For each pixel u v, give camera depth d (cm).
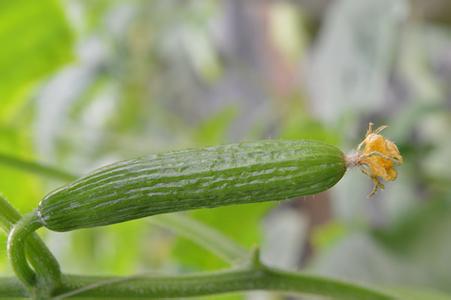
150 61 127
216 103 155
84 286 44
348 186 82
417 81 90
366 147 39
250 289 48
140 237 84
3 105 75
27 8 70
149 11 122
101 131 106
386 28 73
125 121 123
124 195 39
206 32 128
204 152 39
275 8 124
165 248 105
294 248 103
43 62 73
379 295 49
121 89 121
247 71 141
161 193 38
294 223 106
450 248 72
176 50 133
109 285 45
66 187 39
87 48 108
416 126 90
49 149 93
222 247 53
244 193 38
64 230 40
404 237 74
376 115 96
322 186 38
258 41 138
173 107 145
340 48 78
